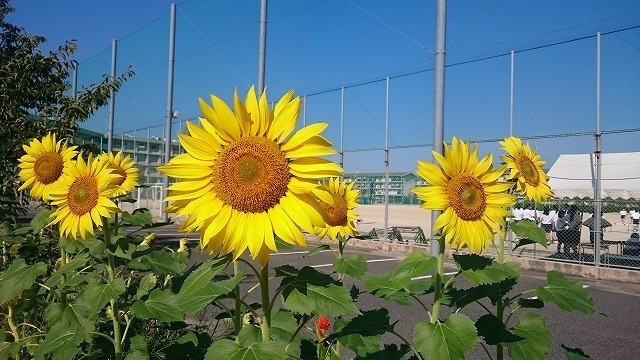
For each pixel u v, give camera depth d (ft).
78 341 8.29
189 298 6.24
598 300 27.43
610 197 38.14
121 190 11.46
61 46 29.01
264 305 6.01
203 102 6.16
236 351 5.42
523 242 8.68
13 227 16.21
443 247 7.54
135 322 10.93
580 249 39.58
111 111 58.90
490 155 7.90
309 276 6.04
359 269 9.05
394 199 74.43
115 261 11.14
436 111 31.60
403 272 7.48
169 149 55.42
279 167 5.97
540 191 10.16
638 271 33.78
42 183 12.66
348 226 10.56
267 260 5.96
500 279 6.93
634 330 21.01
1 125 24.44
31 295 11.02
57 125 23.85
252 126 6.24
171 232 57.98
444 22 31.65
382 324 7.43
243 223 5.98
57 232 15.89
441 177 7.66
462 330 6.41
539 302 8.28
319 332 8.50
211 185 6.16
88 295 8.28
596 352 18.02
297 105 6.20
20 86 26.43
